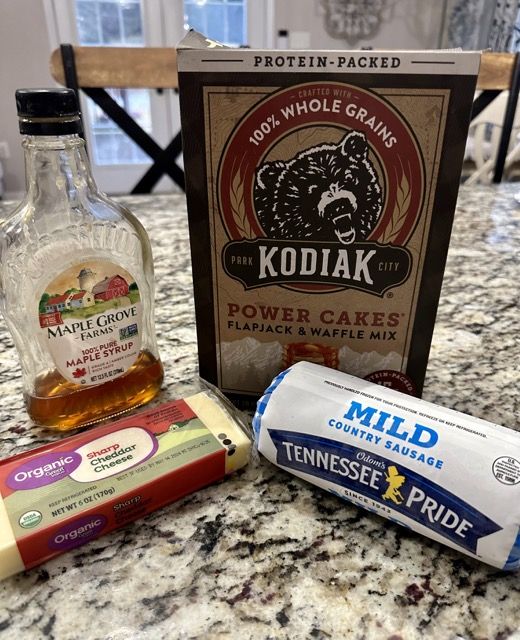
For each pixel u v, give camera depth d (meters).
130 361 0.48
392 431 0.36
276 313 0.46
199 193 0.41
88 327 0.44
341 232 0.41
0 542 0.33
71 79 1.22
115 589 0.33
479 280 0.79
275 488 0.41
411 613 0.31
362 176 0.39
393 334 0.46
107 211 0.47
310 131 0.38
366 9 3.26
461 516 0.33
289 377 0.41
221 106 0.38
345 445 0.37
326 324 0.46
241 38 3.20
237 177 0.40
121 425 0.43
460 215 1.07
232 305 0.46
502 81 1.36
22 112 0.38
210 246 0.43
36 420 0.46
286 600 0.32
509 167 1.93
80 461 0.39
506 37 3.25
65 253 0.43
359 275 0.43
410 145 0.38
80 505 0.36
